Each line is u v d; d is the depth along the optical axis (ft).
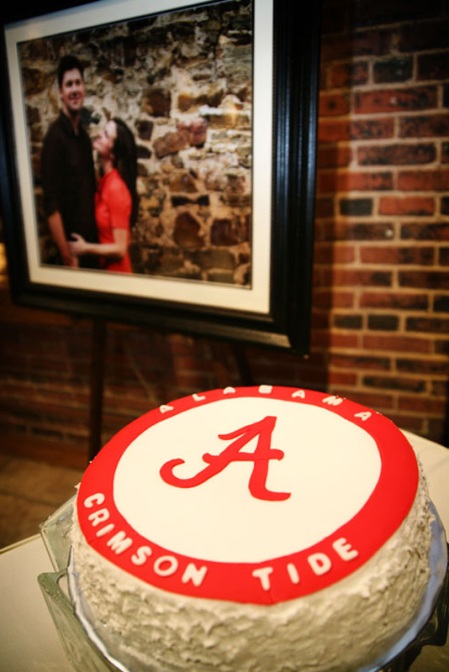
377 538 1.80
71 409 7.24
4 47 4.37
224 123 3.65
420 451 3.27
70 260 4.81
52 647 2.11
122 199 4.31
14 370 7.36
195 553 1.80
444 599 1.96
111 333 6.49
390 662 1.71
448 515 2.65
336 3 4.52
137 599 1.74
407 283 5.14
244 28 3.35
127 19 3.76
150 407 6.72
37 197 4.75
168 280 4.33
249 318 3.99
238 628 1.64
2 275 6.68
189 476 2.18
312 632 1.65
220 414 2.69
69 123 4.32
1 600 2.34
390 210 4.94
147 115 3.93
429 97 4.55
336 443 2.35
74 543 2.06
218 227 3.94
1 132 4.64
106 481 2.22
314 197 3.50
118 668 1.75
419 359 5.38
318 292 5.43
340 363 5.64
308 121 3.35
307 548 1.78
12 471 7.01
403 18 4.41
